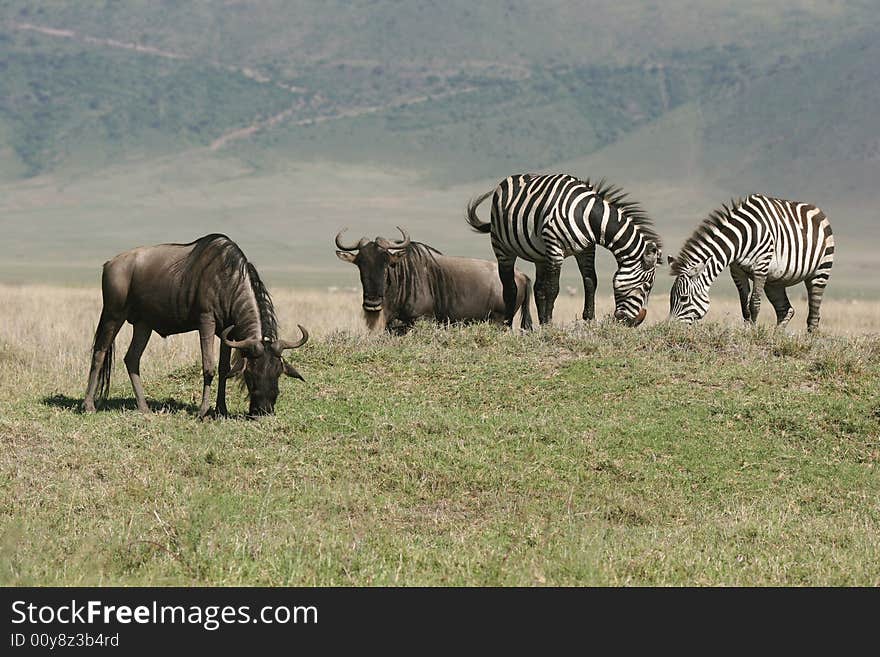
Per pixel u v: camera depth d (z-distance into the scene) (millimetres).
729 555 27828
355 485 33094
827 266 55656
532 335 48406
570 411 39844
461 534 28875
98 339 41219
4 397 44531
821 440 37281
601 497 32781
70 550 27078
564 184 50562
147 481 32625
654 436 37281
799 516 31672
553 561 26938
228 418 39938
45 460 33906
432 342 48375
